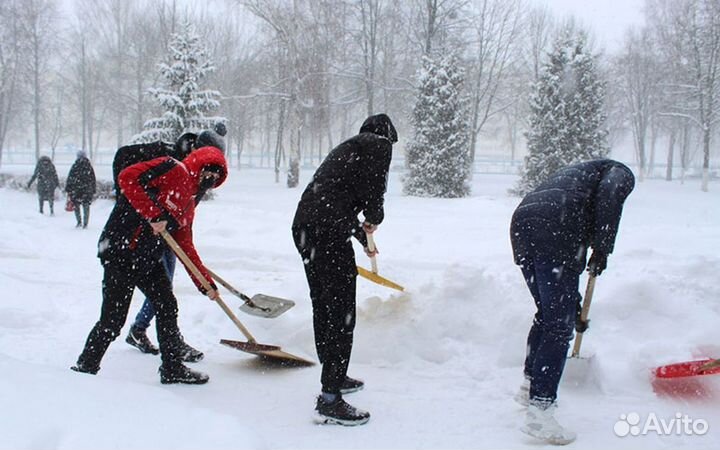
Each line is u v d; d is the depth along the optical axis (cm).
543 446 300
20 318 502
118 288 369
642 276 509
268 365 430
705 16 2884
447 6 2770
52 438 226
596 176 342
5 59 3500
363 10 2873
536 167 2255
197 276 392
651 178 4172
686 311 451
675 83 3300
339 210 339
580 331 371
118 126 4478
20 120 4703
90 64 4000
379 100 3456
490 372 410
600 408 354
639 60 3753
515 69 3700
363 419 326
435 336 438
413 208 1556
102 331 369
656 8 3575
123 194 369
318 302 362
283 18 2425
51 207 1323
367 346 437
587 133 2266
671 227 1082
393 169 3984
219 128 724
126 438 231
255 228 981
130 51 3878
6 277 632
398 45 3144
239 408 348
